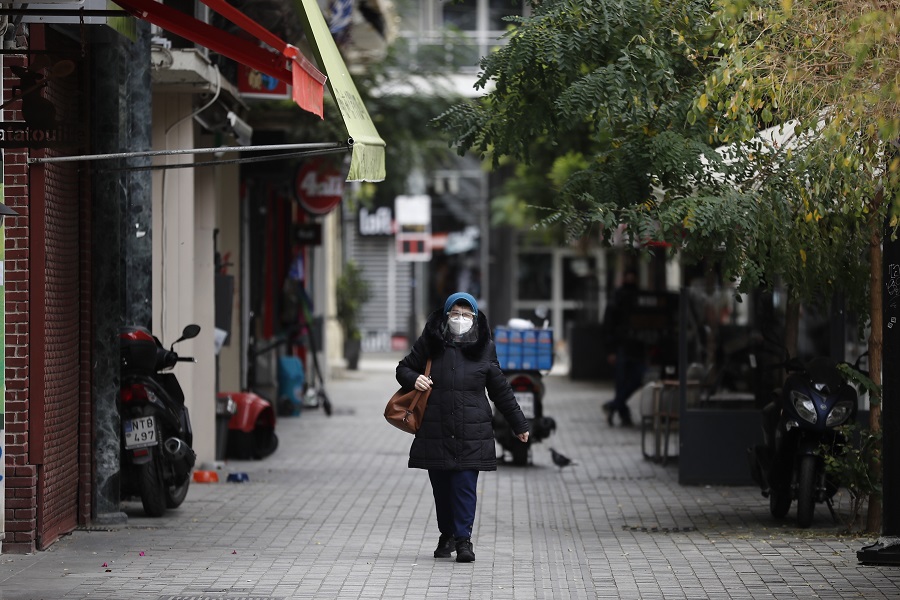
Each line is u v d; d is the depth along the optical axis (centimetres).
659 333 3784
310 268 4988
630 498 2319
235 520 2012
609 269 6500
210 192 2689
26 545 1700
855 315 2289
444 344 1678
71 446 1881
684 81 1902
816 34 1324
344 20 2995
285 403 3919
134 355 1956
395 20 4222
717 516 2105
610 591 1500
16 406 1689
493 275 7350
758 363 2492
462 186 7369
